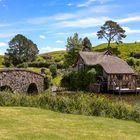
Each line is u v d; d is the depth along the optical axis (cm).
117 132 1928
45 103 2695
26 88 4834
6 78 4312
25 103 2744
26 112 2378
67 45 9362
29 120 2102
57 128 1923
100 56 7719
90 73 7125
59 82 7606
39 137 1689
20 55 12838
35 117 2217
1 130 1797
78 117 2325
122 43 16038
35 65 10150
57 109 2586
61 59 11419
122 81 6962
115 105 2533
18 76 4603
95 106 2531
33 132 1783
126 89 6719
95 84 6956
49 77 6069
